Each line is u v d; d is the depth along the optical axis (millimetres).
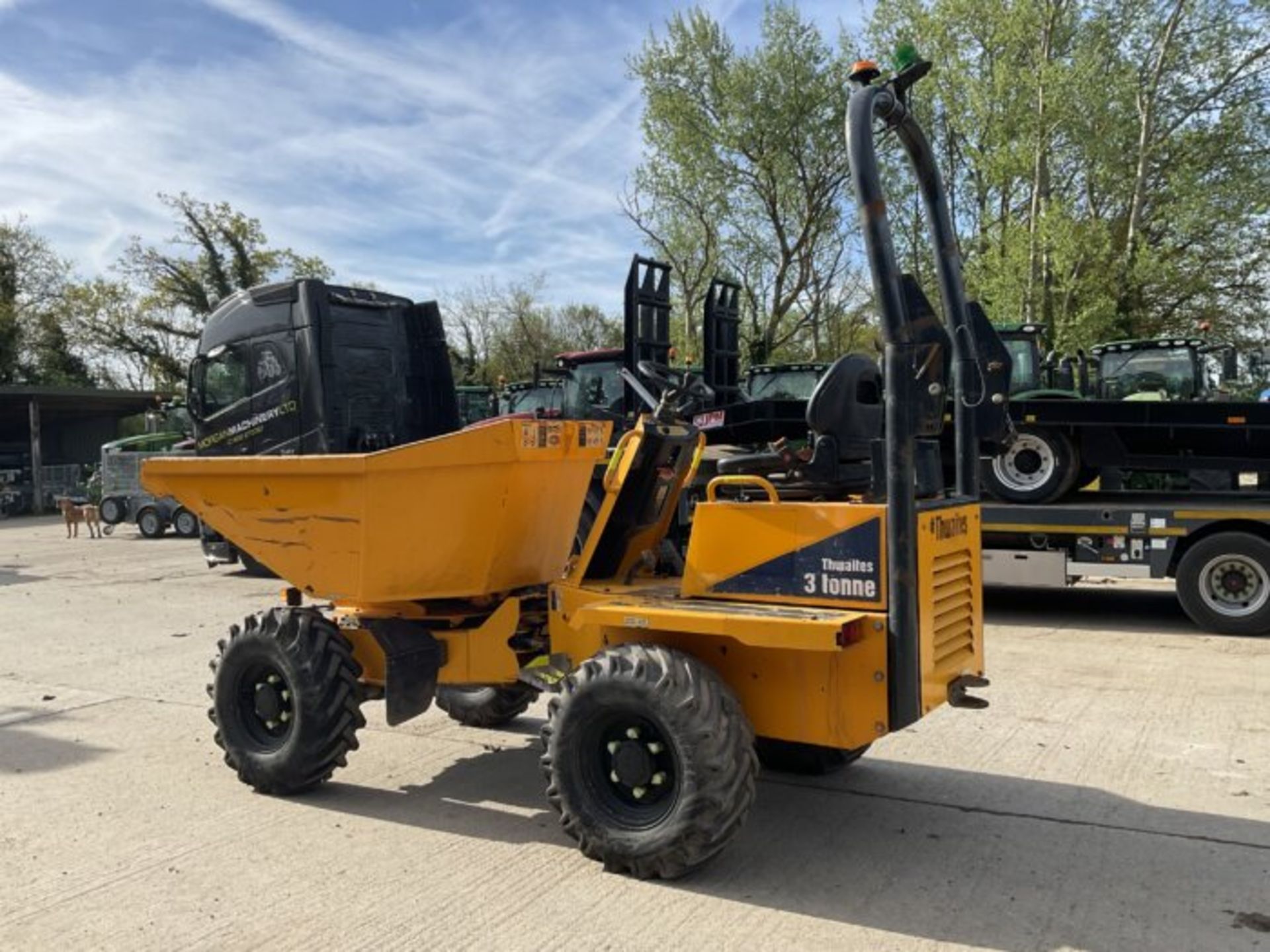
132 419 41906
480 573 4793
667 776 3934
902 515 3691
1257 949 3355
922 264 24250
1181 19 25406
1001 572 9523
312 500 4844
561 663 4535
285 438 5949
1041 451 9945
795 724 3955
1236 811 4625
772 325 29703
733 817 3801
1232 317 27078
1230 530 8773
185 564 16250
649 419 4668
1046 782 5074
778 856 4203
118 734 6234
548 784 4203
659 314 11375
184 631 9906
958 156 27297
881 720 3752
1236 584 8758
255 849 4379
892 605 3711
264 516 5027
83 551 18875
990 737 5832
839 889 3877
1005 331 13102
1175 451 10086
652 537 4941
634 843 3914
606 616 4121
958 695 4223
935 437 4555
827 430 4305
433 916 3688
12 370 45312
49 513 34281
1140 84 25422
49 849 4410
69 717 6680
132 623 10414
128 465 22547
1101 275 24062
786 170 28781
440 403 6777
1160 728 5945
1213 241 26078
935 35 24641
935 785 5062
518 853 4289
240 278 45094
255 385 6039
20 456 39250
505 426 4531
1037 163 23438
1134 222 25500
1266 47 25172
